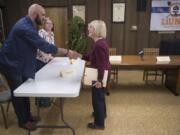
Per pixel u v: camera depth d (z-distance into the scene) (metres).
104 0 5.45
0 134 2.73
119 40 5.69
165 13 5.46
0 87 2.67
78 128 2.84
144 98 3.85
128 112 3.30
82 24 5.26
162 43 5.25
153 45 5.70
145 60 4.03
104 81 2.53
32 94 1.90
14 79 2.44
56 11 5.58
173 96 3.95
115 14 5.51
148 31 5.61
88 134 2.70
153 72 5.01
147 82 4.77
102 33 2.45
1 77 2.63
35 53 2.47
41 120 3.04
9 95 2.63
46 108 3.46
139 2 5.40
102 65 2.44
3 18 5.41
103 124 2.80
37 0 5.46
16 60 2.39
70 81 2.24
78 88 2.02
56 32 5.71
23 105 2.61
